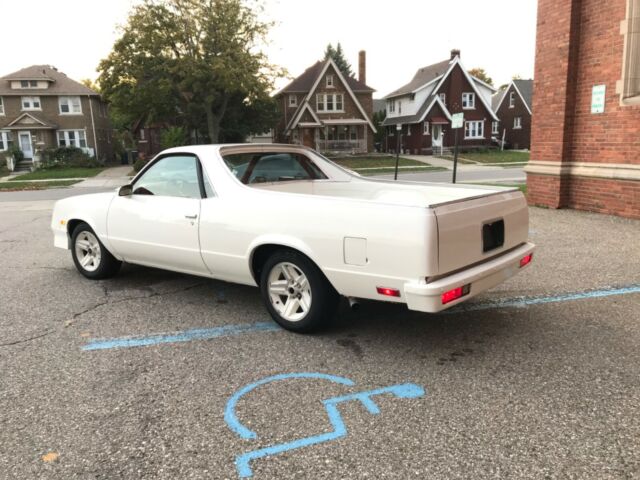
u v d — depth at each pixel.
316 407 3.24
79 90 43.97
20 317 4.98
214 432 2.99
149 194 5.40
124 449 2.84
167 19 33.12
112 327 4.67
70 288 5.93
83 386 3.56
